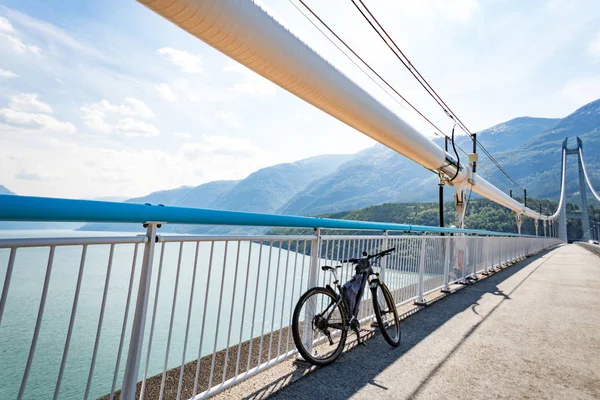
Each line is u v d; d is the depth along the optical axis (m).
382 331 3.49
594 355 3.47
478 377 2.87
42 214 1.23
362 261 3.54
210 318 14.18
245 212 2.21
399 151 12.18
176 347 13.93
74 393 6.61
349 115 8.70
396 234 5.11
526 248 19.39
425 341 3.74
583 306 5.80
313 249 3.05
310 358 2.83
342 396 2.44
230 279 13.74
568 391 2.67
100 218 1.43
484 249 9.93
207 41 5.45
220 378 2.73
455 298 6.19
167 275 21.09
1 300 1.29
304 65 6.54
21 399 1.34
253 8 5.25
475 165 16.06
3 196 1.13
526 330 4.30
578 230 113.12
